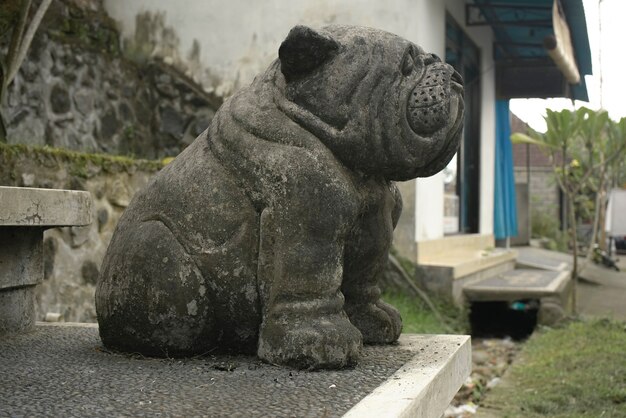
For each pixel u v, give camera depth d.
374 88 2.35
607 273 10.89
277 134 2.34
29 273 3.17
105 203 4.69
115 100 6.39
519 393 4.38
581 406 4.03
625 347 5.42
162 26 6.84
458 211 8.54
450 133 2.49
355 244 2.55
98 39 6.53
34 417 1.78
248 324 2.44
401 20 6.24
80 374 2.24
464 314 6.53
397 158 2.38
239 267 2.35
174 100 6.82
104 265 2.57
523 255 11.55
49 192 2.84
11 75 4.58
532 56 9.80
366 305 2.76
